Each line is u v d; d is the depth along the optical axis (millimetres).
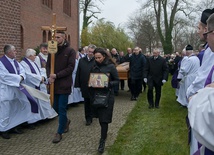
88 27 32719
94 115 5051
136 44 50938
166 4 32562
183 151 5074
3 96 5629
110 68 5020
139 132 6258
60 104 5469
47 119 7191
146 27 46750
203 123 1379
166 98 11180
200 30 2539
